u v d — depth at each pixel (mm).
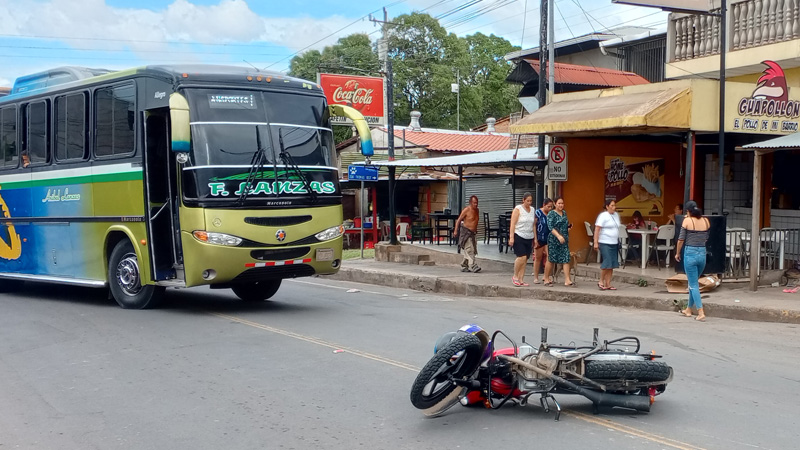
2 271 14977
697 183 17516
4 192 14797
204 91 11016
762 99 13898
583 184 16328
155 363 8336
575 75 20359
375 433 5852
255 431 5953
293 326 10648
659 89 13727
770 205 16609
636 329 10516
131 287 12352
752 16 16344
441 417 6266
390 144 23750
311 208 11633
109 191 12312
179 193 10961
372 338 9688
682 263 13281
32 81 14367
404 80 47844
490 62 57156
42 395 7129
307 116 11883
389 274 17422
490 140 34281
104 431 6027
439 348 6320
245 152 11078
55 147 13461
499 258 18875
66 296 14695
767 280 13594
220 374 7789
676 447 5418
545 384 6145
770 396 6879
